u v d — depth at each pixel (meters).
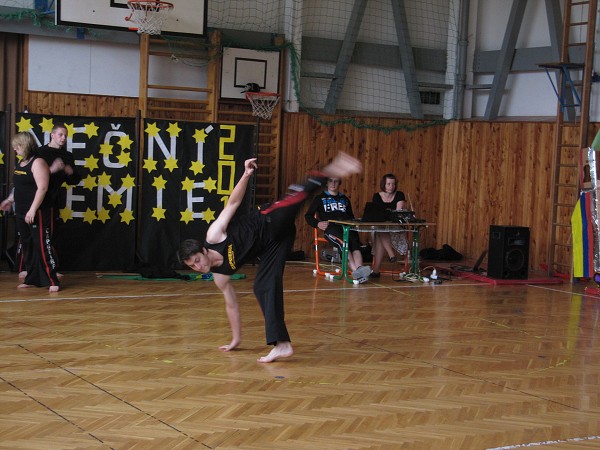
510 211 10.27
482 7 10.87
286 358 5.07
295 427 3.75
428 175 11.00
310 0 10.38
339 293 7.67
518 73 10.55
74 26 8.46
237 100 9.79
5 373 4.46
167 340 5.40
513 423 3.93
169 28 8.87
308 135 10.25
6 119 8.12
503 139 10.31
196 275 8.17
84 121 8.29
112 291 7.25
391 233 8.82
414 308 7.02
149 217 8.58
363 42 10.68
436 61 11.01
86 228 8.34
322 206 8.75
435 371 4.89
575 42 9.84
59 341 5.26
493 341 5.79
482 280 8.80
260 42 9.88
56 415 3.79
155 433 3.59
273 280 4.87
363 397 4.28
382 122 10.64
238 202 4.71
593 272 8.59
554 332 6.18
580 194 8.78
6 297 6.75
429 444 3.59
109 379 4.43
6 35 8.78
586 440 3.71
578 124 9.50
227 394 4.24
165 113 9.50
